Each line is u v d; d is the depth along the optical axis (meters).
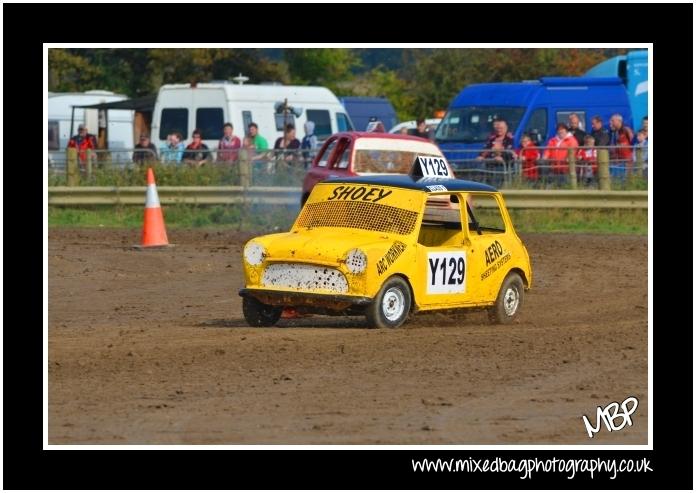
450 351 32.84
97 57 156.75
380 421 25.56
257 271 35.94
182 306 44.06
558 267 56.31
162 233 63.22
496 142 78.06
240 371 29.94
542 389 28.91
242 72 158.00
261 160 78.94
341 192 38.53
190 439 24.05
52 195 78.81
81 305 44.03
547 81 83.06
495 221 72.56
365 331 35.06
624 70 93.19
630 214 73.94
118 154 84.69
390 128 121.25
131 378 29.11
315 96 94.75
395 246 35.50
